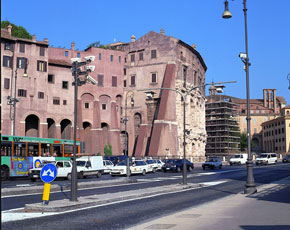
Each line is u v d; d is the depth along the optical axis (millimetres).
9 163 34375
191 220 11906
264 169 57438
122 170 42312
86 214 14125
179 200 19297
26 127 64312
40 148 37750
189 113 85250
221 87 30141
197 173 48188
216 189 26297
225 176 42125
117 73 78250
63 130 70688
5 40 60250
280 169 57188
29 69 62438
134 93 81875
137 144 78625
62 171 35594
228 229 10000
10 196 20625
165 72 79000
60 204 15609
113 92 77250
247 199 18531
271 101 149500
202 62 99625
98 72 75812
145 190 23531
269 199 18266
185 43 83000
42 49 64500
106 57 77188
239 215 12859
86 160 38562
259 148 143125
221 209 14719
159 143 73750
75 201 16609
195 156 86812
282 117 122875
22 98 61219
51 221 12375
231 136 113500
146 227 10703
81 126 71000
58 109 67188
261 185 28672
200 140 94125
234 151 114625
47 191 15281
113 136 76312
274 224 10695
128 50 83812
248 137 22141
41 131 62844
